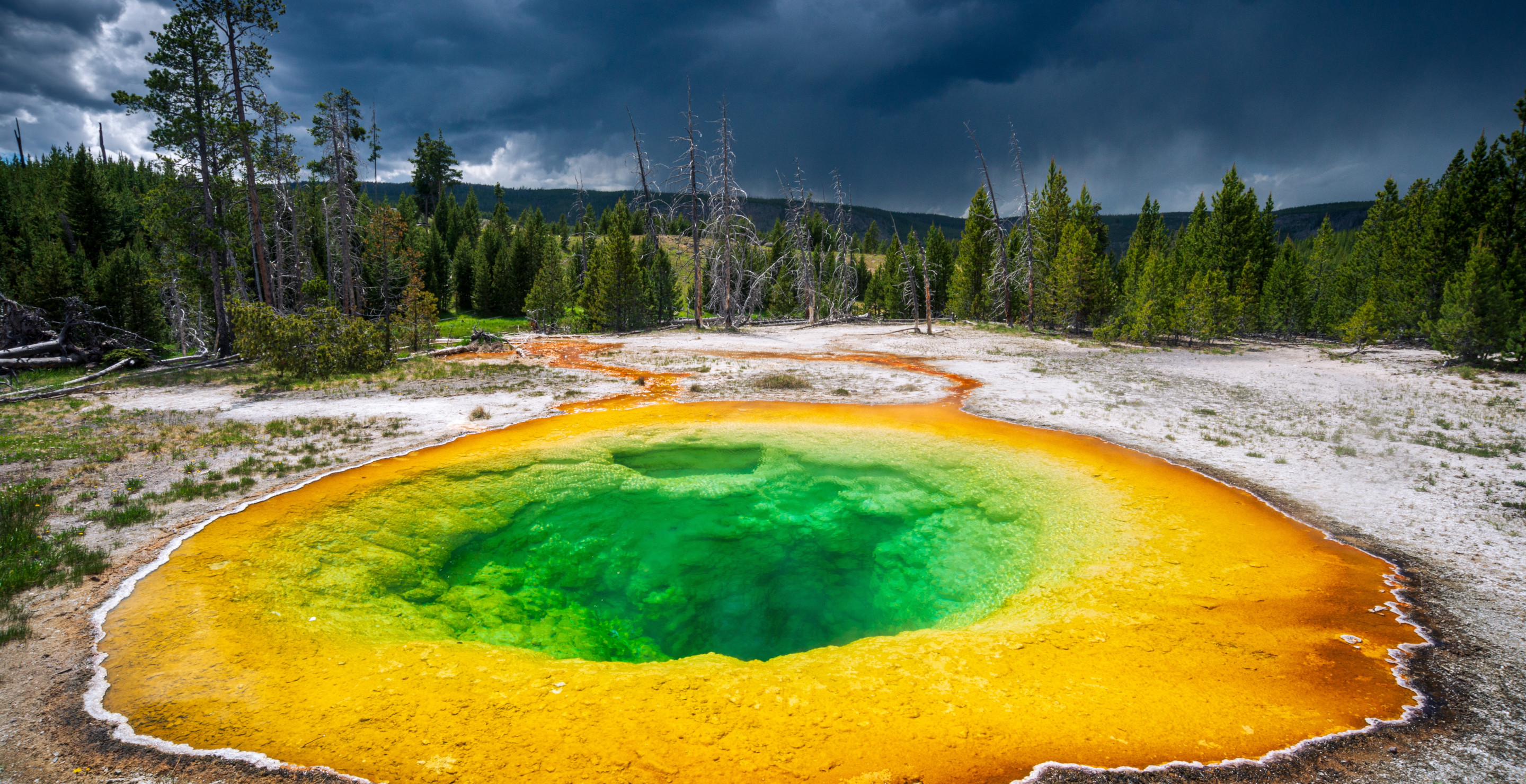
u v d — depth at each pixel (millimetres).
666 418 13430
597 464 10266
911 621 6285
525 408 14266
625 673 4691
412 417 13102
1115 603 5629
